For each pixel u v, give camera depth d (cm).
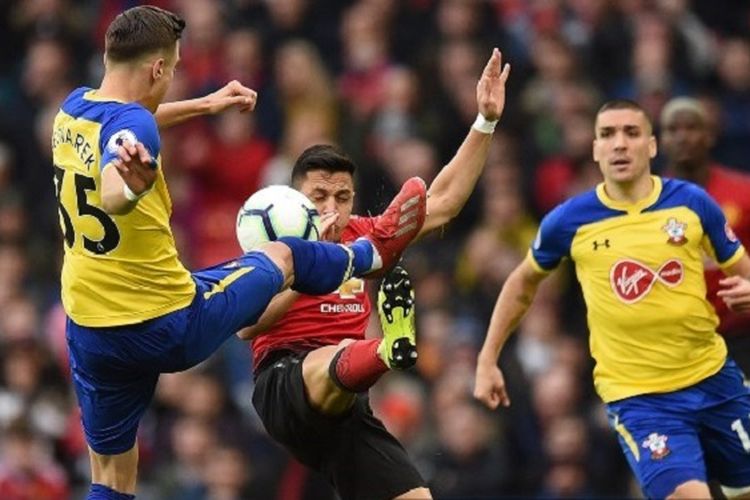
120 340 2272
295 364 2472
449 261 4316
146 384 2355
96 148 2238
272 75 4750
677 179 2809
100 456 2411
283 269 2345
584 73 4634
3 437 3916
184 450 3909
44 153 4712
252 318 2341
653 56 4631
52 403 4078
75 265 2284
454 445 3791
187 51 4766
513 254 4253
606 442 3800
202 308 2288
